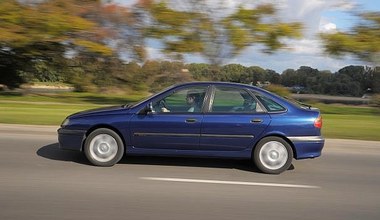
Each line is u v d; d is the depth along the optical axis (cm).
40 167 822
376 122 1648
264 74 3453
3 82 3509
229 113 835
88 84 3341
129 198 645
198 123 824
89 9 2692
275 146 834
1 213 566
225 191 702
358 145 1163
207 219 566
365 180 817
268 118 831
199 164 886
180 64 3262
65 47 2902
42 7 2530
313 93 3912
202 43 2542
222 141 830
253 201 654
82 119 845
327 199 682
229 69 3012
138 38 2920
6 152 952
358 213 616
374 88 3162
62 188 686
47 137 1157
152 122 829
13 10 2478
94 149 841
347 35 2380
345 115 2023
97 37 2742
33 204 605
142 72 3284
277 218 582
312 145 836
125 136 837
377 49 2336
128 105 876
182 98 847
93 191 675
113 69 3266
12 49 3095
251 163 912
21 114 1530
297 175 838
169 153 840
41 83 4184
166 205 618
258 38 2488
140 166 851
